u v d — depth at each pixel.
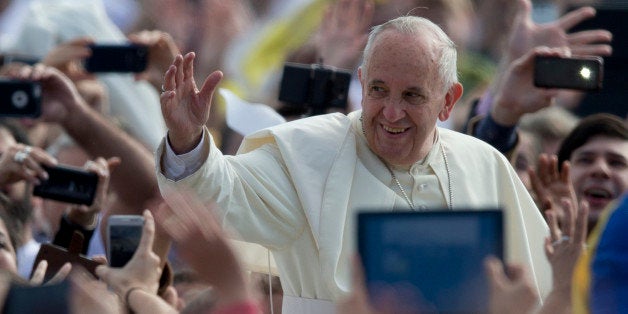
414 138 19.94
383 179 20.25
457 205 20.42
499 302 14.02
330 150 20.12
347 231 19.81
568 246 17.48
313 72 24.70
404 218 14.66
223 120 28.30
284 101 24.75
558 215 23.22
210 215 13.29
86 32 31.77
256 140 20.41
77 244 22.77
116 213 23.58
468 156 20.84
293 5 31.97
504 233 14.70
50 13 31.80
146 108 29.86
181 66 18.59
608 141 24.95
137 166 23.47
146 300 18.17
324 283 19.66
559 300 17.22
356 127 20.50
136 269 18.64
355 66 28.59
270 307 20.61
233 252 13.19
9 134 25.91
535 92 24.69
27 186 23.44
